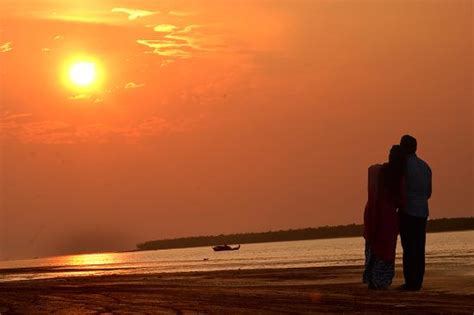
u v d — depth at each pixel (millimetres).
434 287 19266
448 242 128750
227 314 14344
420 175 19375
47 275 58906
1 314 16312
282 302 16203
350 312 14000
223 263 69438
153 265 78875
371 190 19719
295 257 80562
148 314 14906
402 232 19375
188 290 20812
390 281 19406
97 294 20469
